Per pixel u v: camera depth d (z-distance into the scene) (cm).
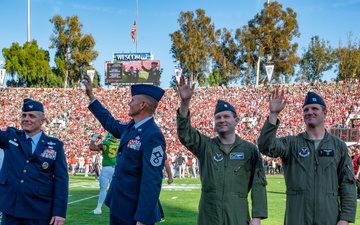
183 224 946
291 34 6544
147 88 466
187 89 481
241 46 6562
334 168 485
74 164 3231
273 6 6425
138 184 444
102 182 1063
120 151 464
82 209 1180
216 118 505
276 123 479
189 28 6731
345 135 2788
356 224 948
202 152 510
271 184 2228
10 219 517
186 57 6669
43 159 532
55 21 6750
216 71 7275
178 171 3077
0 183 525
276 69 6625
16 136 538
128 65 4778
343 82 4644
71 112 4491
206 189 497
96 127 4166
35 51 6794
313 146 493
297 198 487
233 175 492
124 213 440
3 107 4591
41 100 4728
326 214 475
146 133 450
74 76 6969
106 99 4759
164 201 1408
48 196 533
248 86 4884
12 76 6744
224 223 483
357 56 6725
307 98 505
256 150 507
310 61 7806
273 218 1034
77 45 6788
